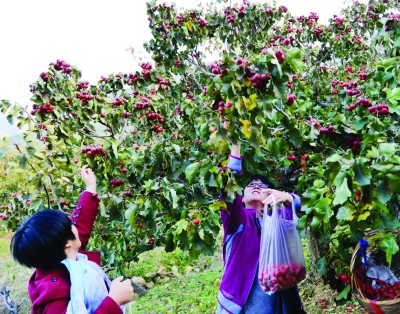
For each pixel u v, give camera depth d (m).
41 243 1.64
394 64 3.06
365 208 1.88
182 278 8.30
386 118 3.07
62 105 3.36
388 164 1.74
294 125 2.59
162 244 4.07
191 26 4.94
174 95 4.71
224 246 2.57
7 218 3.88
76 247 1.83
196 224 2.70
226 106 2.16
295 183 3.70
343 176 1.76
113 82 4.15
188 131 4.22
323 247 4.79
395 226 1.92
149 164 2.92
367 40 6.18
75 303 1.58
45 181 2.82
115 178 3.25
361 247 2.54
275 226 2.37
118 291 1.64
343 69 5.61
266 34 5.70
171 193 2.72
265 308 2.42
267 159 3.59
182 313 5.90
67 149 3.12
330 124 3.00
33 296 1.65
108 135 3.60
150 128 3.61
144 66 4.08
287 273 2.36
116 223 4.27
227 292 2.47
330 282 2.99
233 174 2.46
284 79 2.10
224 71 2.11
